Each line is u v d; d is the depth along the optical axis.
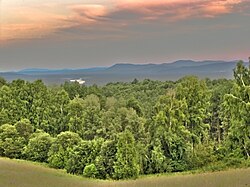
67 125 76.44
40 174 41.62
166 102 62.31
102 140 55.62
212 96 75.75
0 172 40.19
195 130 61.56
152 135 59.88
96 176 51.84
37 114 77.62
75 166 54.25
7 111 76.69
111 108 79.62
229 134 56.19
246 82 56.25
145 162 56.59
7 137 66.75
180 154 57.62
